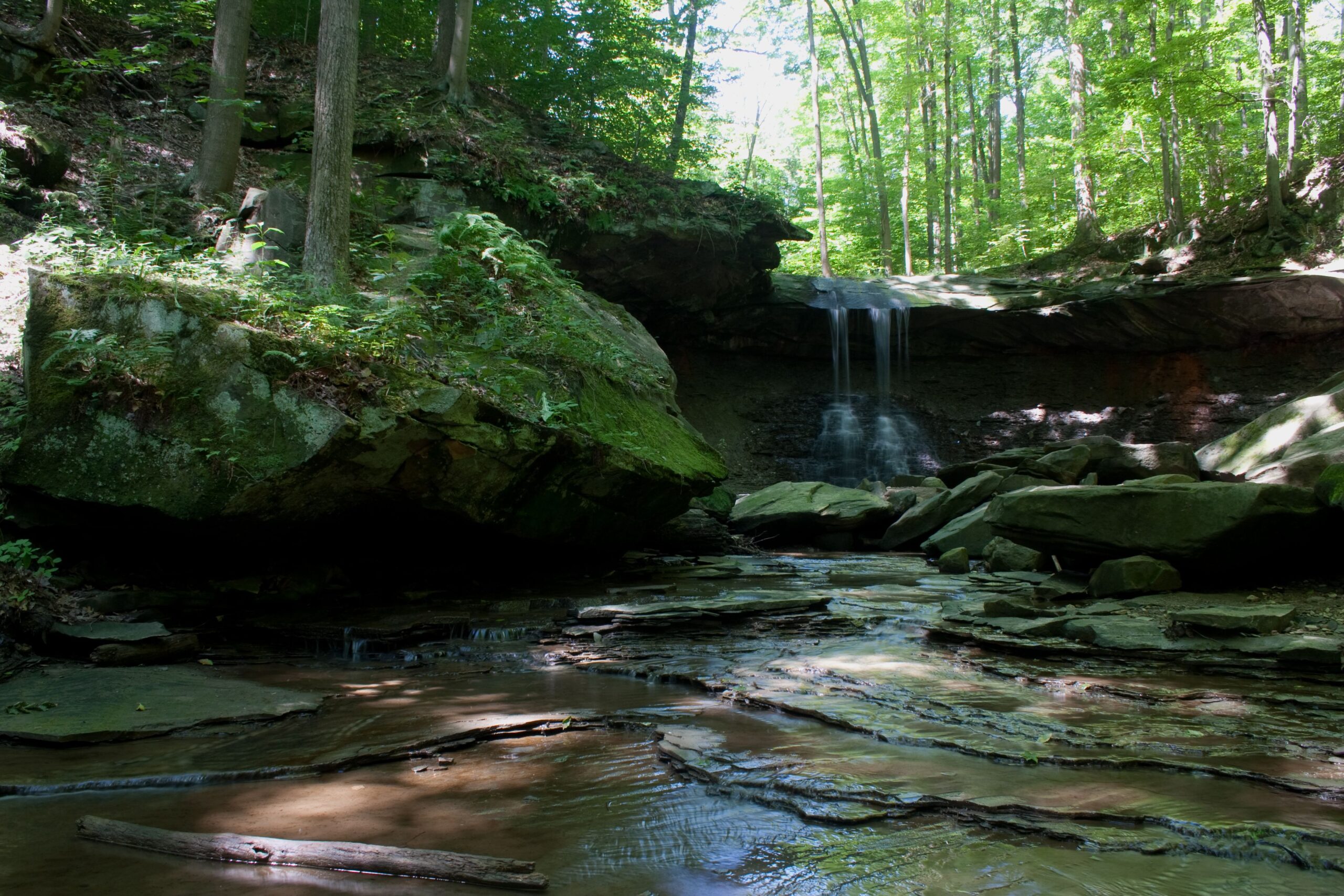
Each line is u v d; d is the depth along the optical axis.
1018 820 3.66
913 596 10.22
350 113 10.01
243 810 3.81
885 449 26.00
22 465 7.16
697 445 12.34
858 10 34.50
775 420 26.56
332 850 3.28
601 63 23.77
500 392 8.89
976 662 6.74
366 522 8.69
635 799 3.99
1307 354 22.48
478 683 6.32
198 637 7.25
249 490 7.18
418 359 8.60
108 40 16.67
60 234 8.75
